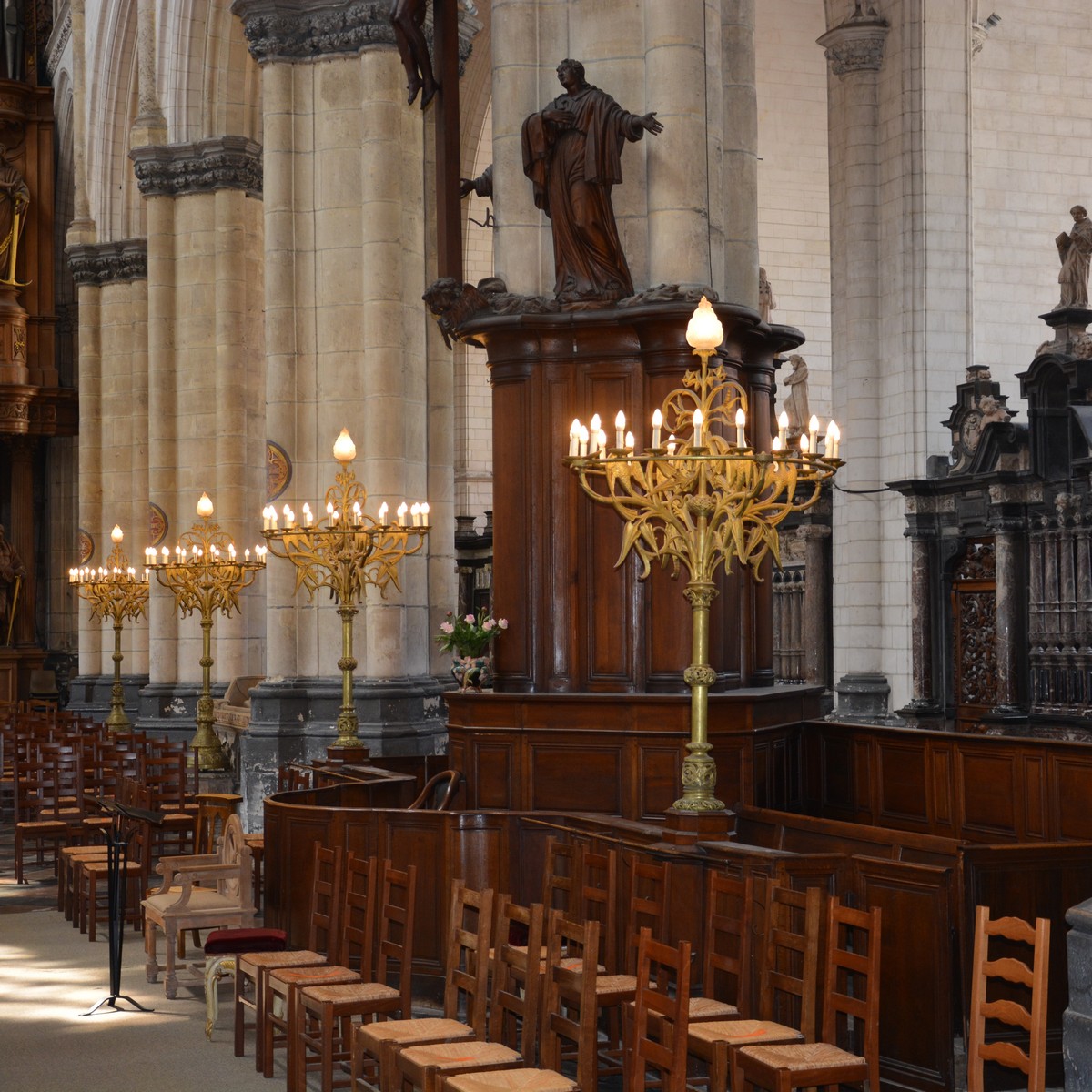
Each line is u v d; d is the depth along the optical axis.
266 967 8.95
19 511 39.91
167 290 26.30
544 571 12.54
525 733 12.01
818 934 7.39
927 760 12.64
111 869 10.81
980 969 6.32
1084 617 20.78
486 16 34.25
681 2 12.59
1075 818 11.38
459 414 37.47
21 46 40.88
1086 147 29.02
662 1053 6.42
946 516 23.61
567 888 9.14
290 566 18.78
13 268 39.41
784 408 27.66
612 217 12.43
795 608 27.41
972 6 25.53
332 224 18.95
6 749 24.45
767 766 12.39
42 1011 10.70
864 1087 8.57
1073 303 21.89
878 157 25.84
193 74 25.66
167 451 26.50
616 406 12.35
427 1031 7.40
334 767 14.00
